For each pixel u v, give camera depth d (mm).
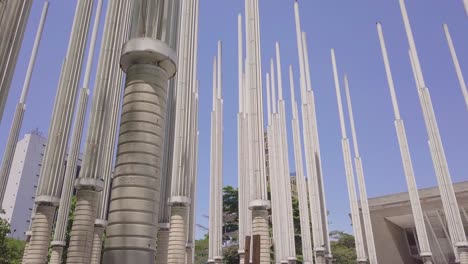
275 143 33375
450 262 39938
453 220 27547
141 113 9602
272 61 35688
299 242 42938
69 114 22719
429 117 30141
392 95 34562
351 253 49000
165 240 21328
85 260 17344
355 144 36469
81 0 24578
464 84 29969
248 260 7758
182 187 19781
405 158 32750
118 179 9180
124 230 8703
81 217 17797
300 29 34250
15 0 10070
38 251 19484
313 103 32969
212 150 33906
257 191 17797
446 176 28547
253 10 21281
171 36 11398
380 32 36250
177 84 22953
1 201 25562
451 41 31516
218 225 31781
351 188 33719
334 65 37438
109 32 21125
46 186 20594
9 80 9656
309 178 31000
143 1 10750
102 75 20250
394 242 44188
